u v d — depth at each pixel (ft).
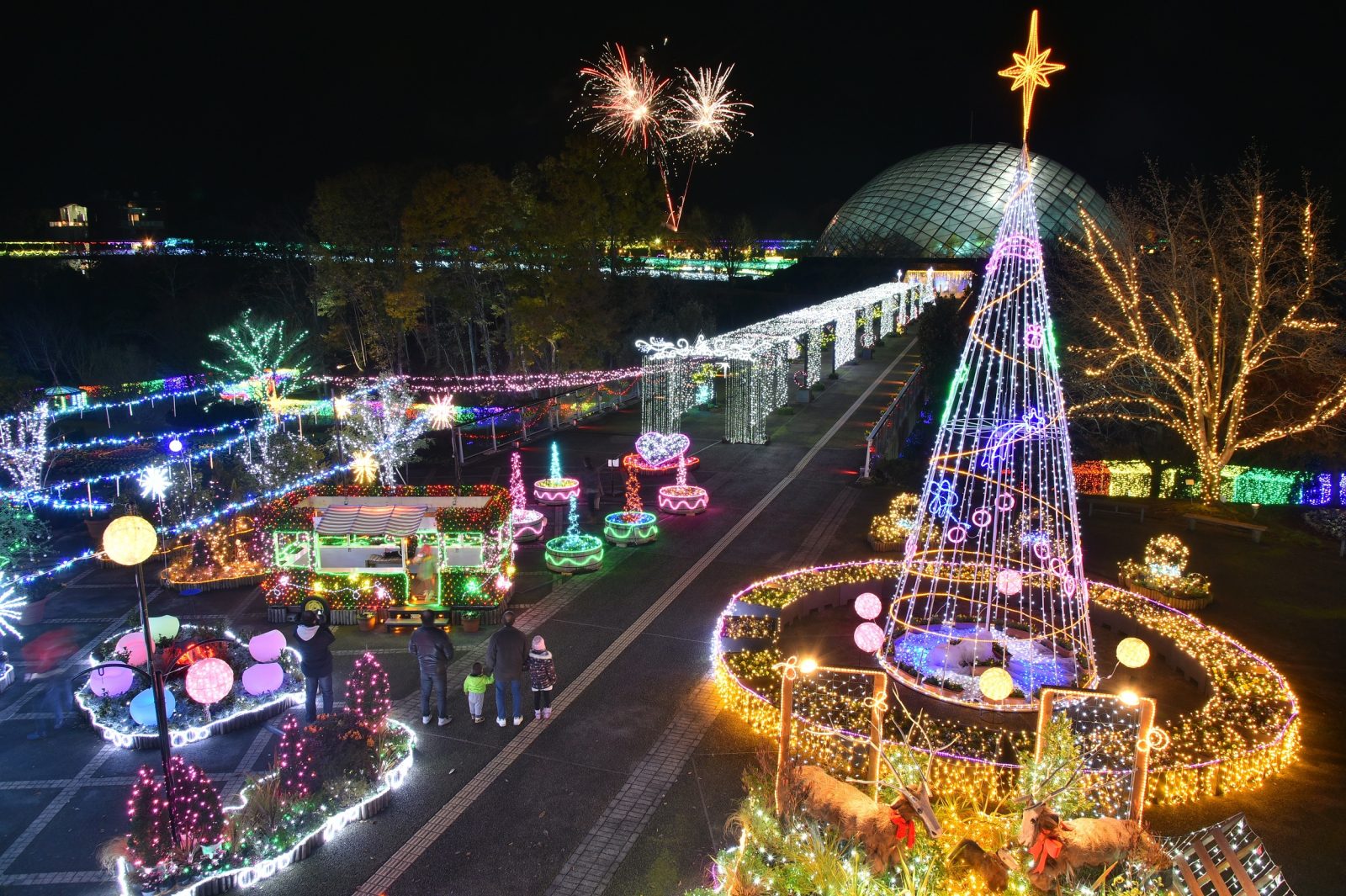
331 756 36.01
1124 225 94.79
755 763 39.93
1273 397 93.30
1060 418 48.16
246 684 43.39
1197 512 82.33
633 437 117.29
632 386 148.46
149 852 31.22
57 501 68.95
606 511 83.46
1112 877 28.73
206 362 145.38
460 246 141.49
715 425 124.06
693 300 187.21
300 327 173.17
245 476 76.89
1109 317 94.94
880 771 33.68
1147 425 103.35
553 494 84.07
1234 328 94.07
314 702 42.98
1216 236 91.45
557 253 136.46
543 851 33.78
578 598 61.21
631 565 68.28
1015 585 51.93
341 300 157.07
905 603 60.75
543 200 139.13
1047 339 48.93
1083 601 48.34
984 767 37.22
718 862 30.50
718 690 46.83
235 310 178.29
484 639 54.49
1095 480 93.66
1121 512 84.17
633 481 78.28
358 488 61.62
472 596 55.31
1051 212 289.53
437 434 127.75
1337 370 81.46
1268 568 68.28
